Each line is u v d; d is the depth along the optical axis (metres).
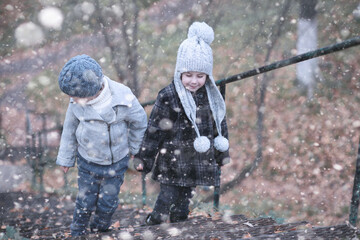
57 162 2.51
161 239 2.26
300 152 6.95
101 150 2.43
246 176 6.73
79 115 2.36
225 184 6.65
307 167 6.64
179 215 2.79
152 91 8.56
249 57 9.20
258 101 8.33
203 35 2.43
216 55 9.41
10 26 9.35
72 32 9.03
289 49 8.86
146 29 9.25
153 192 6.43
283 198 5.96
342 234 1.72
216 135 2.71
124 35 7.71
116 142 2.46
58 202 5.04
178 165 2.57
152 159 2.61
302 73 8.18
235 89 8.81
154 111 2.55
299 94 8.22
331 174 6.32
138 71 8.61
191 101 2.50
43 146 7.01
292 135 7.43
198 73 2.43
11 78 9.12
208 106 2.60
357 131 7.02
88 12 7.90
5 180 5.92
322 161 6.60
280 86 8.52
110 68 8.52
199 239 2.16
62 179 6.53
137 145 2.60
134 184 6.82
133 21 7.91
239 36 9.51
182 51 2.41
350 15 9.22
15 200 5.02
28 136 6.96
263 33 9.27
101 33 8.57
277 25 8.93
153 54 9.16
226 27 9.70
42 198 5.23
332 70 8.46
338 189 5.98
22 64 9.26
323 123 7.38
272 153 7.09
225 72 8.93
